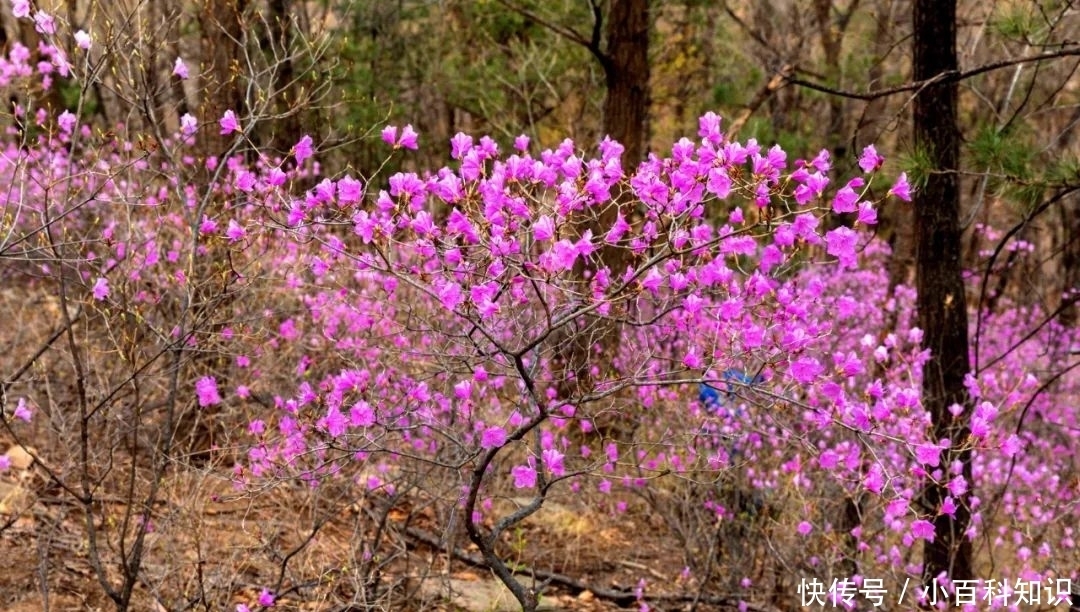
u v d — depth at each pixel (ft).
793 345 9.43
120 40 11.44
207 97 14.12
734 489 16.65
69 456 12.50
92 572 12.78
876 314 27.84
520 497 20.01
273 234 14.82
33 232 10.27
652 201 8.31
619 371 15.84
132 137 16.12
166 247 15.67
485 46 38.65
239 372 15.52
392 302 11.96
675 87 40.24
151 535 13.29
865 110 14.07
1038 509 16.08
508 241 8.31
